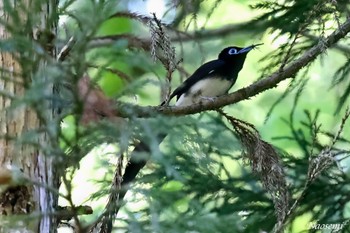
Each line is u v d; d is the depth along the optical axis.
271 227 12.26
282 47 12.96
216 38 16.39
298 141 13.05
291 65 10.97
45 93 6.84
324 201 12.58
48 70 6.73
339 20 12.03
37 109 6.93
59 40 8.14
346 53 13.77
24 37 6.99
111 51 6.92
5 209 8.37
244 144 10.61
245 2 18.92
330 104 19.52
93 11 6.93
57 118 6.99
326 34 13.27
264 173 10.46
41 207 8.54
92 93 7.11
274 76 10.91
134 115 7.15
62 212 7.93
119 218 7.56
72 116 7.42
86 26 6.92
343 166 13.01
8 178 8.30
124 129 6.99
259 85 10.81
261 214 12.45
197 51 16.09
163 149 7.75
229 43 17.11
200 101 10.53
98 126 7.07
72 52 7.22
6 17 8.41
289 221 11.83
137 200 7.63
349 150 12.77
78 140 7.13
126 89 7.30
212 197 12.38
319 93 19.38
